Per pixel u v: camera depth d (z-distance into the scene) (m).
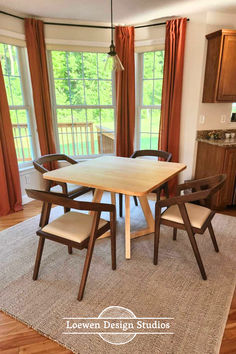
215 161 3.00
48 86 3.33
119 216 2.93
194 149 3.33
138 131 3.92
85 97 3.70
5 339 1.41
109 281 1.83
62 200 1.53
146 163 2.52
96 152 4.04
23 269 1.99
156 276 1.88
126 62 3.38
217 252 2.16
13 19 2.92
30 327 1.47
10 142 2.99
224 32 2.67
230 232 2.51
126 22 3.32
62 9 2.82
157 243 1.96
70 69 3.52
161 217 1.92
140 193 1.67
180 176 3.59
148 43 3.36
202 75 3.05
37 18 3.11
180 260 2.06
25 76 3.32
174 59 3.13
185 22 2.96
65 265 2.03
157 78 3.55
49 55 3.38
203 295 1.68
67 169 2.30
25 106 3.40
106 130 3.96
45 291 1.75
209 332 1.41
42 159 2.77
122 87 3.49
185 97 3.25
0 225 2.79
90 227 1.74
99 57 3.58
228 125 3.38
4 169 2.99
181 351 1.31
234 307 1.61
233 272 1.91
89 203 1.54
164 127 3.40
